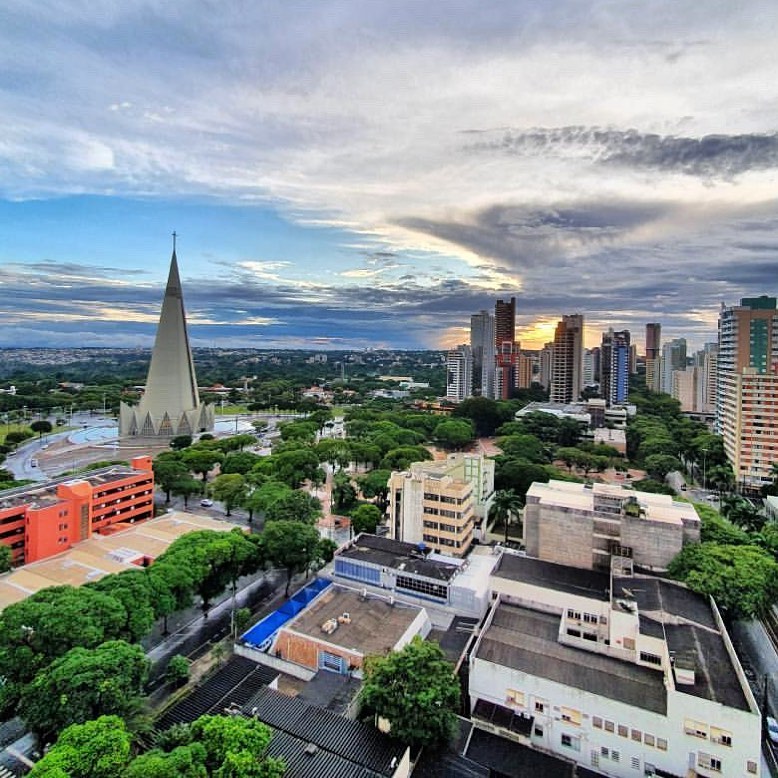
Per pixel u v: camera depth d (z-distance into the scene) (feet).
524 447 528.63
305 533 256.73
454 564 266.16
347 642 197.57
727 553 210.18
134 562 255.09
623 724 148.97
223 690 167.63
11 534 275.59
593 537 233.35
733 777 137.69
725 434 522.47
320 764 127.85
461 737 154.10
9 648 160.76
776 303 603.67
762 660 211.82
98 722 119.55
